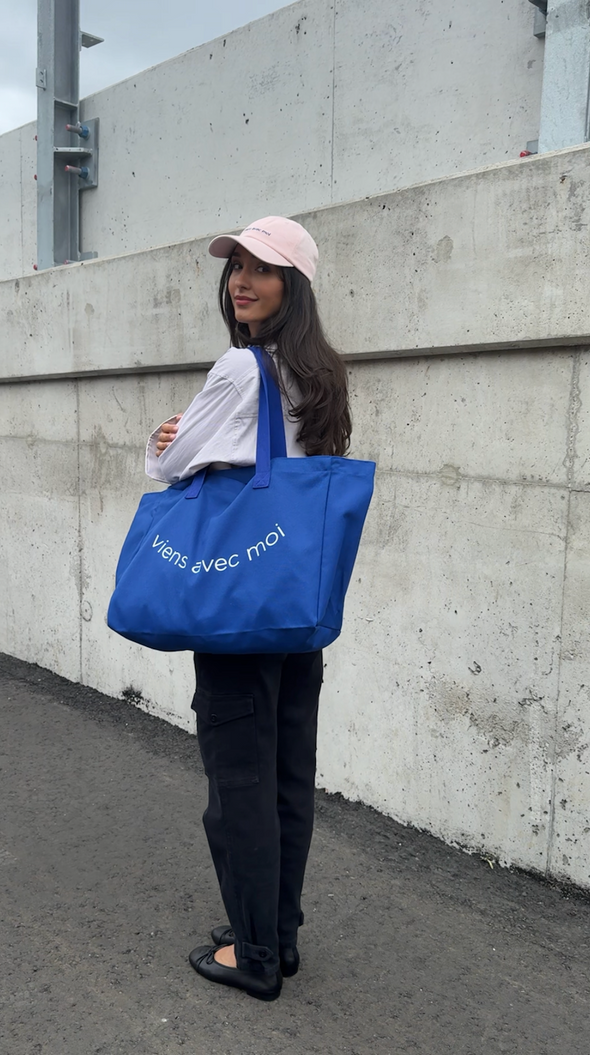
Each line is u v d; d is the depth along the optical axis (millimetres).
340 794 2947
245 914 1787
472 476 2453
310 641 1535
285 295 1717
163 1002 1881
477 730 2504
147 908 2268
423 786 2674
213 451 1637
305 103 3645
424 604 2617
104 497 3887
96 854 2561
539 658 2338
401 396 2615
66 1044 1746
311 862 2510
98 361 3711
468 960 2053
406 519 2645
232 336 1854
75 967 2008
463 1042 1765
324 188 3611
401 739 2725
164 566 1622
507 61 2902
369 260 2568
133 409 3670
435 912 2256
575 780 2283
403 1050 1736
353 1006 1876
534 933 2164
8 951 2068
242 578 1555
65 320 3877
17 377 4258
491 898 2320
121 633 1675
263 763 1723
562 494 2252
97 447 3891
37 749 3383
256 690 1696
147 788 3031
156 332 3393
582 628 2234
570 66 2506
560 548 2268
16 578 4559
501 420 2367
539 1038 1783
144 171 4500
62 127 4848
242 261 1741
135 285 3461
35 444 4297
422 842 2633
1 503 4613
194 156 4207
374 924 2199
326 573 1538
